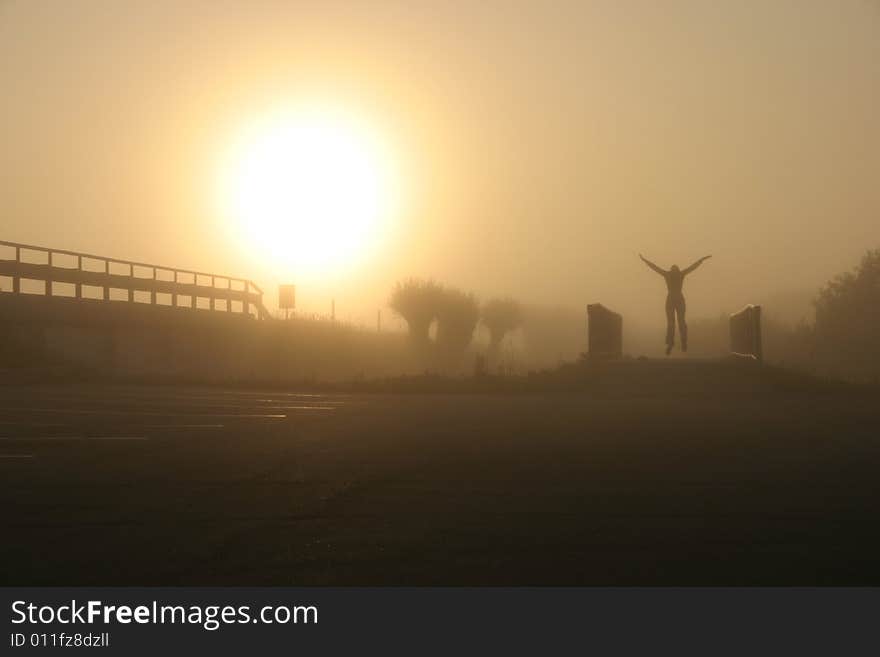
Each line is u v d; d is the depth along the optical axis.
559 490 12.79
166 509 11.55
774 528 10.47
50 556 9.38
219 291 56.03
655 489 12.84
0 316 38.31
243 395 31.28
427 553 9.48
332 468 14.68
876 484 13.15
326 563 9.16
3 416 22.33
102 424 20.72
